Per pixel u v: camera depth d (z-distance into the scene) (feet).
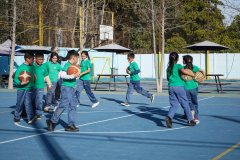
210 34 131.23
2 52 66.33
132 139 18.99
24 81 23.89
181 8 136.77
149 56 112.06
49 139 19.11
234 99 42.22
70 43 103.35
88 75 33.91
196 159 14.57
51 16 98.12
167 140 18.71
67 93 21.16
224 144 17.54
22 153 15.87
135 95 49.44
